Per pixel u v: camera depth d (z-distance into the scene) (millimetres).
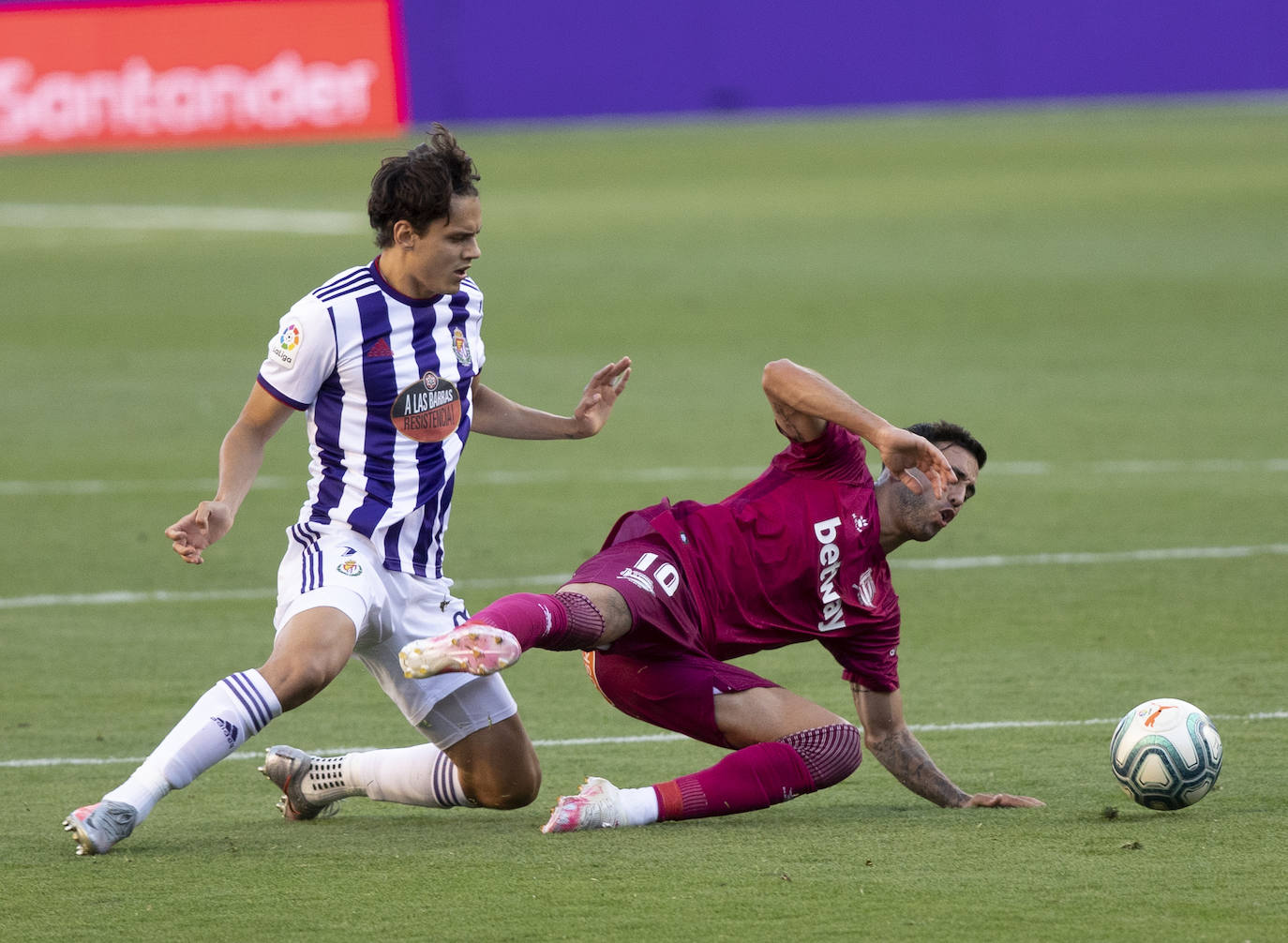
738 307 65312
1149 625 26297
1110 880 14375
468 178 16203
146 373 53094
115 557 32000
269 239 85688
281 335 16156
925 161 118750
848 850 15469
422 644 14680
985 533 32969
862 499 17406
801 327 60500
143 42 124750
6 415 46531
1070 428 43094
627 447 41875
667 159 124062
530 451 41812
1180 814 16656
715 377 51688
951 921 13367
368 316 16156
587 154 128750
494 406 18688
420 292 16422
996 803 17344
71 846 16062
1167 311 62000
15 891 14477
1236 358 52906
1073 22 154500
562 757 20172
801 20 152500
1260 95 154250
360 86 130500
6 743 20875
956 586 29156
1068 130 135500
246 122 127688
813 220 91812
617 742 20844
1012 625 26516
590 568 16828
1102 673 23625
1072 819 16609
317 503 16500
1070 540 32281
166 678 24219
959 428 17828
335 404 16328
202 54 125750
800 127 144125
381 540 16359
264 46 127125
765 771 16500
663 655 16953
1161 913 13492
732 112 152875
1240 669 23609
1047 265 74250
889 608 17625
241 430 16359
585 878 14648
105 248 83750
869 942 12945
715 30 151875
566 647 16109
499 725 16906
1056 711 21750
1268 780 18125
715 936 13094
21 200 105562
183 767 15516
